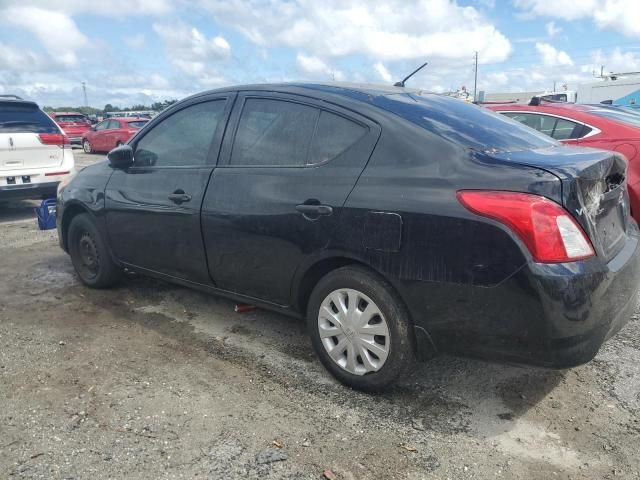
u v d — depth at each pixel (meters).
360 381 3.04
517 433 2.74
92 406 2.95
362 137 3.03
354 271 2.96
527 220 2.41
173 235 3.87
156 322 4.13
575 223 2.48
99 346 3.70
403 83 4.02
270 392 3.11
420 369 3.37
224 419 2.84
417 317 2.78
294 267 3.19
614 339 3.77
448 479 2.41
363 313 2.96
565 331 2.45
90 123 27.64
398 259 2.74
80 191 4.68
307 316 3.27
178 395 3.07
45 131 8.06
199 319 4.19
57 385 3.17
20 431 2.72
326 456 2.56
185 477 2.40
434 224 2.62
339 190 2.96
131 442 2.64
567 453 2.59
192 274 3.86
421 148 2.83
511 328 2.53
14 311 4.36
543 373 3.32
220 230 3.52
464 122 3.14
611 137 5.61
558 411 2.93
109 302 4.55
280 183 3.24
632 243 3.03
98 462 2.49
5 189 7.59
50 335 3.88
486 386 3.18
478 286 2.54
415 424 2.81
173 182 3.88
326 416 2.88
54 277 5.24
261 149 3.45
